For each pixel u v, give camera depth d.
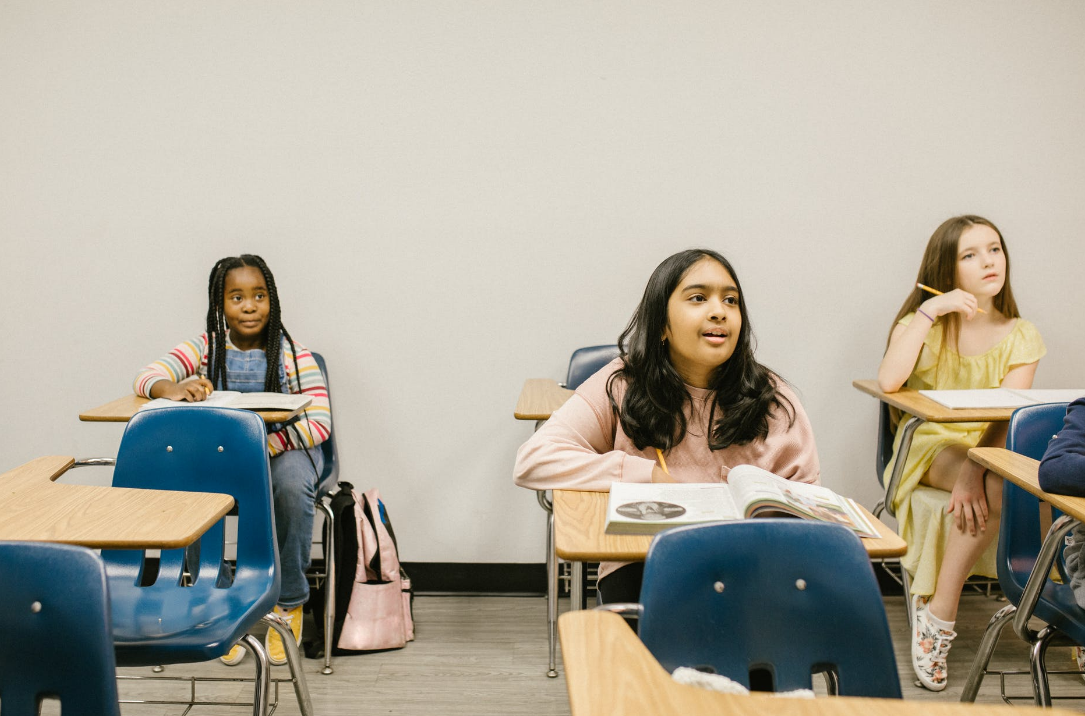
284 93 2.72
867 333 2.83
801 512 1.19
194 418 1.67
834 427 2.87
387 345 2.82
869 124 2.75
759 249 2.79
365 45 2.71
